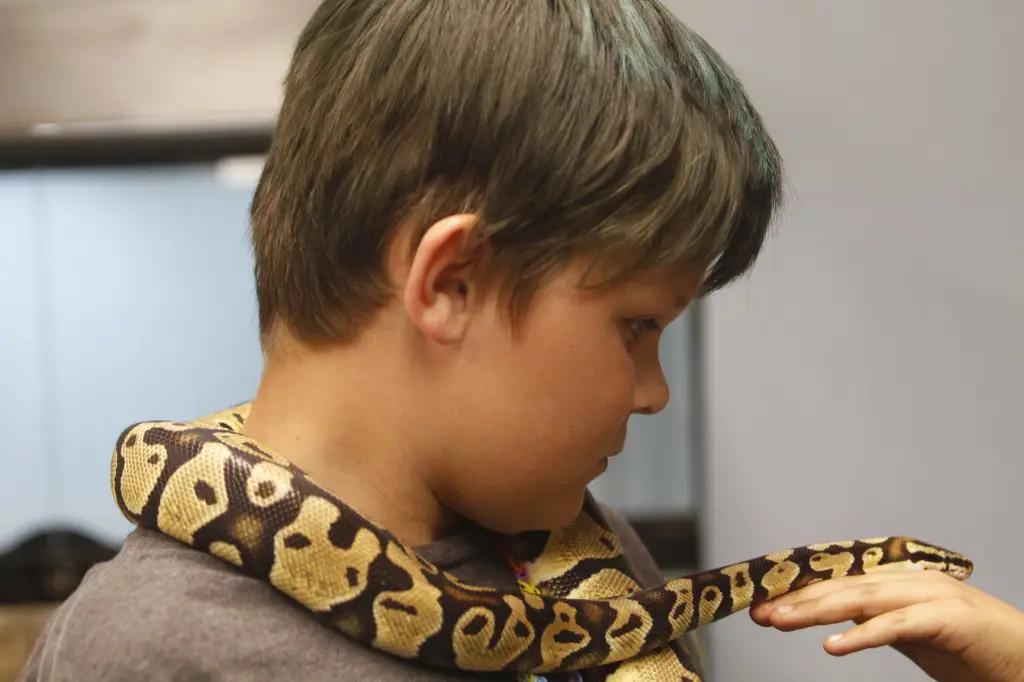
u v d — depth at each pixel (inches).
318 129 35.5
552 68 32.2
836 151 96.1
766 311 98.0
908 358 97.7
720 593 45.1
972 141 94.8
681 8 95.9
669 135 32.9
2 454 114.3
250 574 33.5
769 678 101.7
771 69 95.7
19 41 106.5
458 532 40.7
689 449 105.6
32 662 33.6
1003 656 43.3
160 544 34.3
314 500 33.4
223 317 110.7
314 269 35.3
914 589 44.8
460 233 32.0
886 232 96.6
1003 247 95.5
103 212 110.4
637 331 37.9
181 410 112.3
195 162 107.9
